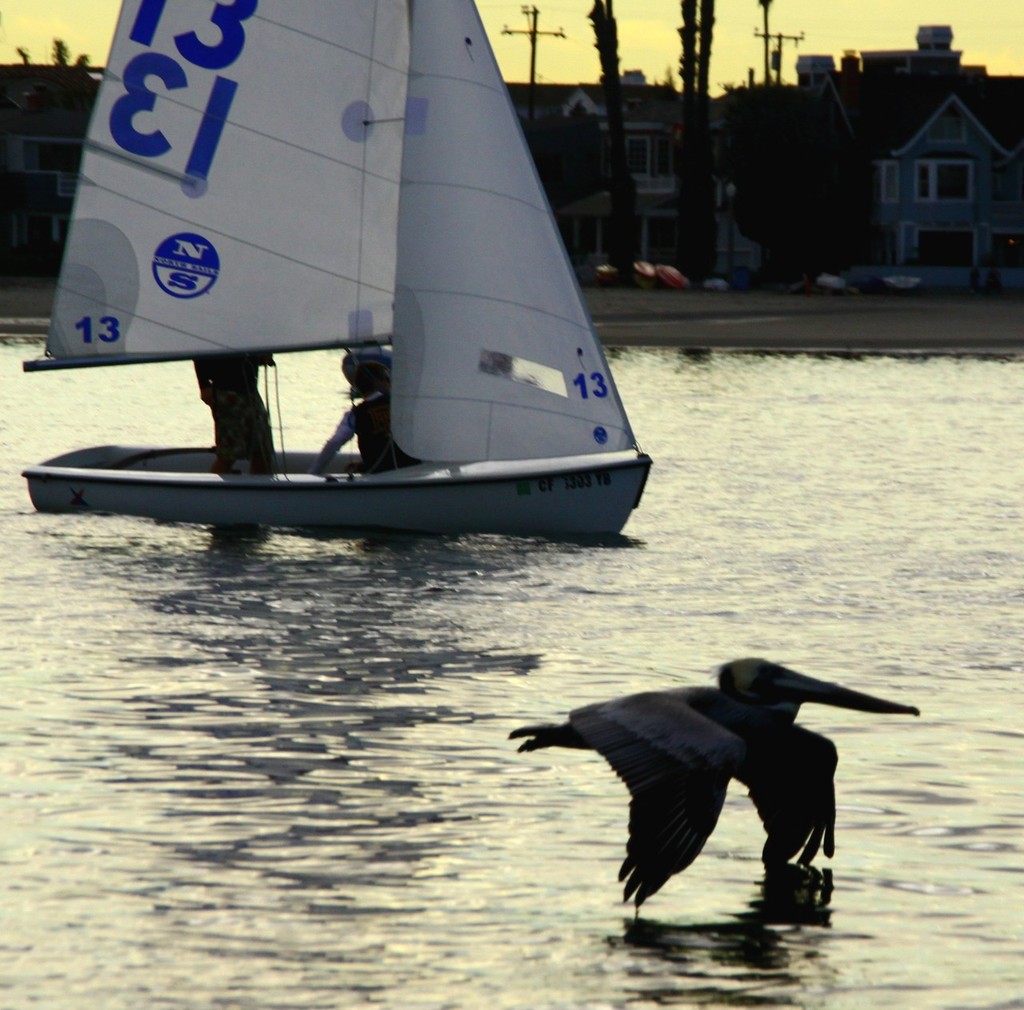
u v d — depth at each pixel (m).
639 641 53.69
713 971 28.23
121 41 80.75
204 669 48.81
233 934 29.56
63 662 49.28
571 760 39.97
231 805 36.38
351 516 73.81
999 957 28.98
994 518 81.56
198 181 81.06
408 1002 27.02
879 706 21.36
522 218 76.31
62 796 36.72
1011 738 42.19
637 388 159.75
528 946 29.19
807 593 62.34
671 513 82.06
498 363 76.31
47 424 118.56
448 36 77.00
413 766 39.31
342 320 80.44
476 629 55.16
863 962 28.66
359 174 80.00
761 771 24.31
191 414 128.38
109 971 28.03
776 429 123.69
